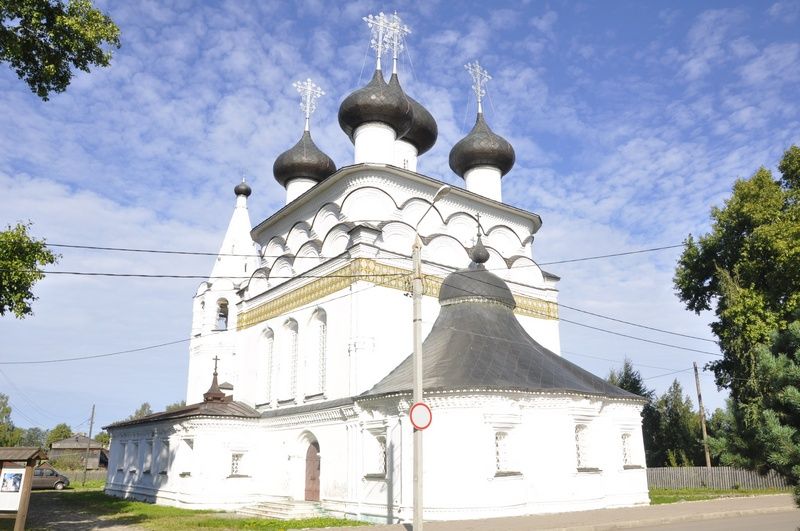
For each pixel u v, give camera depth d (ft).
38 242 60.90
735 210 123.13
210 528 71.61
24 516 63.82
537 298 111.86
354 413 83.30
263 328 110.42
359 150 107.55
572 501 76.59
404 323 90.48
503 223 116.26
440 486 70.49
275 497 97.71
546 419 77.36
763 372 28.04
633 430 88.43
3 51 56.85
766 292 115.75
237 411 104.01
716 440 29.66
